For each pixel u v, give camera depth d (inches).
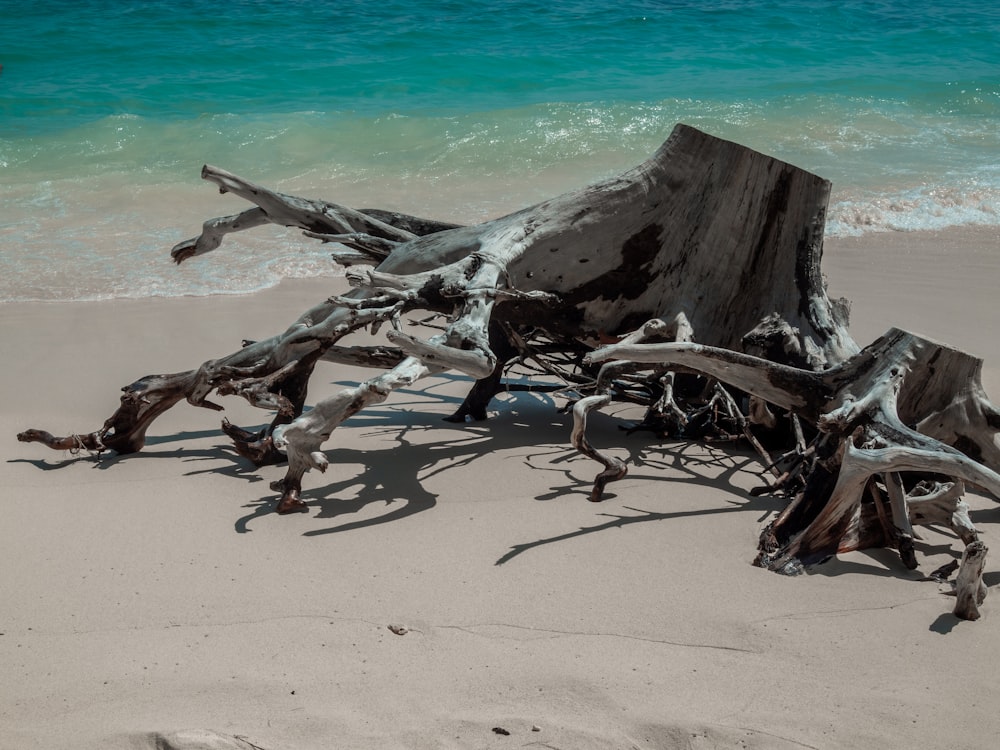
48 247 405.1
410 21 949.8
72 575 170.6
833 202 476.4
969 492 211.2
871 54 865.5
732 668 143.6
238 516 194.2
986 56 848.3
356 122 598.9
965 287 361.7
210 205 473.4
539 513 194.9
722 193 227.8
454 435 241.0
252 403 211.3
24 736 127.0
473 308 202.1
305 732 127.6
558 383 280.8
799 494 182.2
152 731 126.6
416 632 152.0
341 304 205.0
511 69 793.6
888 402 185.3
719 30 965.8
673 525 189.9
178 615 157.2
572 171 530.0
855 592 165.9
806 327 224.1
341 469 217.9
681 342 201.3
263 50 823.7
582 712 132.4
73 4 983.6
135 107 662.5
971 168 535.2
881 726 130.3
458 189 496.1
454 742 126.0
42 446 232.8
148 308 337.4
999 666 144.3
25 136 579.2
